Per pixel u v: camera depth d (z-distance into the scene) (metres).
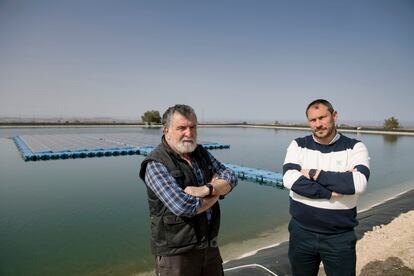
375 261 4.31
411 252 4.38
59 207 9.53
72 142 27.45
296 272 2.93
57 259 6.09
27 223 8.07
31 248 6.56
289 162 2.87
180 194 2.17
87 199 10.47
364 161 2.63
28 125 61.22
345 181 2.47
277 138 38.88
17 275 5.51
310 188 2.59
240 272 4.57
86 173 15.10
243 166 17.39
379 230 6.19
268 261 4.96
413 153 25.28
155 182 2.25
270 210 9.56
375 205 10.45
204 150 2.71
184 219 2.27
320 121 2.68
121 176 14.39
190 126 2.37
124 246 6.70
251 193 11.71
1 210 9.16
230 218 8.84
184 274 2.31
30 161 18.62
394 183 14.72
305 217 2.71
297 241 2.83
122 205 9.76
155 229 2.34
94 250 6.48
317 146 2.82
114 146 24.38
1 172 15.25
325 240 2.64
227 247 6.82
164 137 2.47
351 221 2.60
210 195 2.31
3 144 27.81
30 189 11.85
